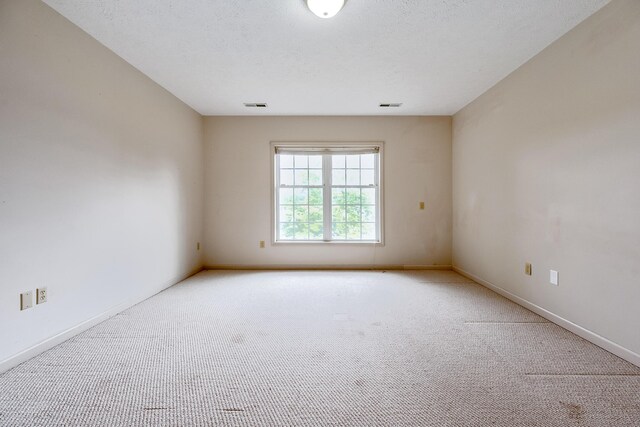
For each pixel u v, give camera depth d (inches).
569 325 89.6
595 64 80.3
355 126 173.9
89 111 91.5
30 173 73.6
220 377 65.6
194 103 153.1
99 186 95.7
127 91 108.8
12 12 69.2
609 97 76.3
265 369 68.9
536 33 91.0
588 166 82.8
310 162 177.6
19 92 70.8
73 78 85.6
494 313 104.7
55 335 80.2
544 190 100.1
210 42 96.3
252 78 123.2
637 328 70.1
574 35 87.3
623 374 66.3
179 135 147.0
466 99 148.0
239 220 175.3
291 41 95.7
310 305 113.2
